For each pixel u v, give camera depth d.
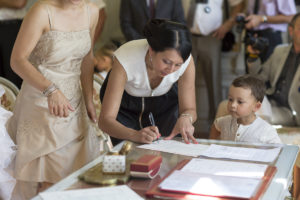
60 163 2.28
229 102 2.51
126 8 4.65
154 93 2.30
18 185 2.34
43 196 1.40
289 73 3.61
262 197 1.41
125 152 1.82
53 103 2.08
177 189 1.43
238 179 1.51
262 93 2.49
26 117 2.24
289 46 3.64
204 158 1.81
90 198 1.39
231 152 1.89
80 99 2.33
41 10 2.08
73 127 2.29
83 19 2.23
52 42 2.13
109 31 5.45
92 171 1.61
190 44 1.92
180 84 2.28
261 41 4.03
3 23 4.12
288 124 3.58
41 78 2.09
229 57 5.09
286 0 4.46
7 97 2.67
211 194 1.39
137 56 2.13
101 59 3.61
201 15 4.67
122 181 1.53
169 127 2.45
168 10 4.58
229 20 4.67
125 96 2.36
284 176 1.60
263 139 2.46
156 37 1.90
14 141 2.34
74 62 2.26
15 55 2.08
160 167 1.70
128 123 2.41
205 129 4.90
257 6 4.57
